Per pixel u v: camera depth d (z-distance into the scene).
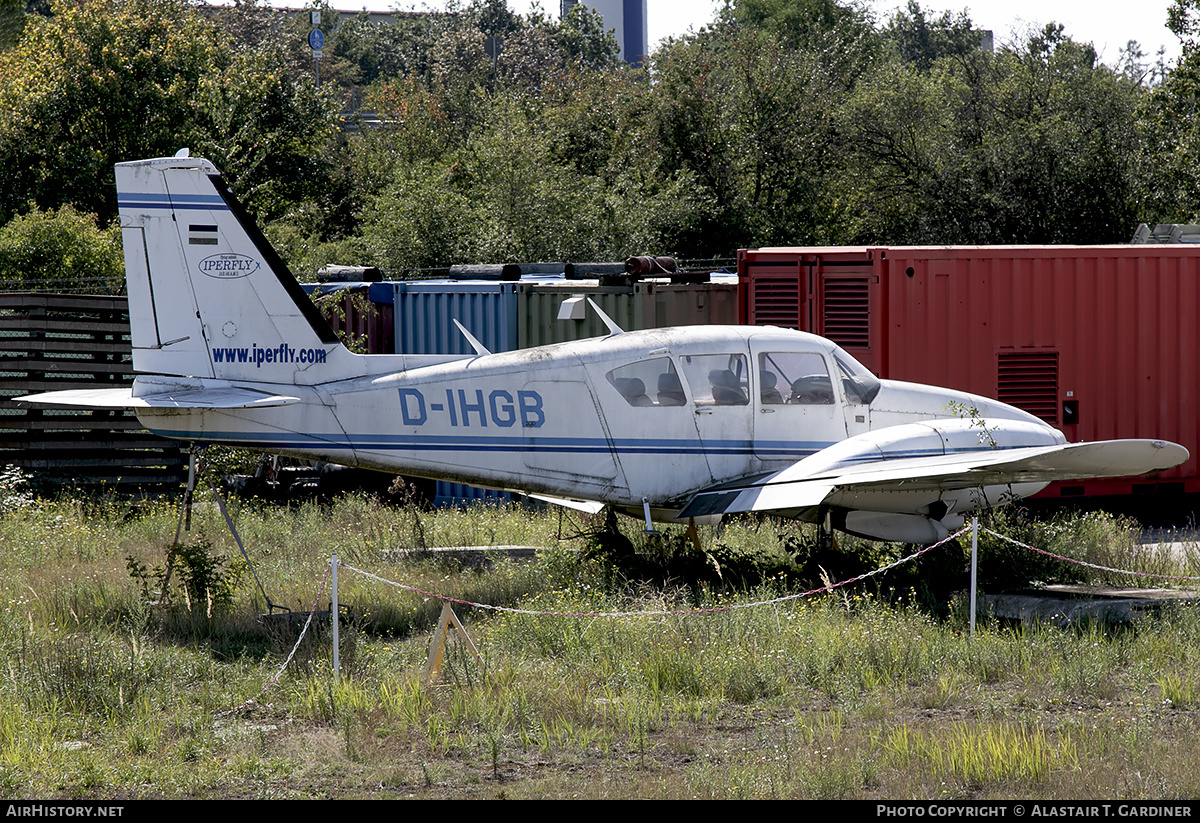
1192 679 27.98
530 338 61.38
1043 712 26.38
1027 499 56.19
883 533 40.72
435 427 38.31
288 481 61.41
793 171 122.25
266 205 123.12
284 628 33.03
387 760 23.69
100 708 26.31
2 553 42.28
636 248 106.44
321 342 38.22
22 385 55.72
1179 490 56.41
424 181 110.06
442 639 28.88
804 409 41.12
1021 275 54.03
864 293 53.56
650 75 129.88
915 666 29.73
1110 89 111.94
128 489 57.88
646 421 39.47
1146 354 55.59
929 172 117.25
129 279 37.31
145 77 117.25
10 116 110.81
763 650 30.52
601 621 32.38
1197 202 102.12
